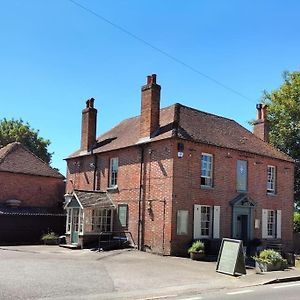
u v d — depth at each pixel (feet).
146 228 86.17
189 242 83.51
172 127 86.22
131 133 99.40
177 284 51.44
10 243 98.84
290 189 107.14
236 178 94.27
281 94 132.57
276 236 101.60
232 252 61.82
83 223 89.66
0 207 102.17
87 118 108.27
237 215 93.45
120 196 94.12
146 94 90.89
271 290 48.60
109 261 69.05
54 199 115.75
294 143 128.77
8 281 46.85
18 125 178.19
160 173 84.94
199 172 87.30
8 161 110.22
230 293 45.88
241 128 108.58
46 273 53.62
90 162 105.19
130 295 43.27
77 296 41.37
